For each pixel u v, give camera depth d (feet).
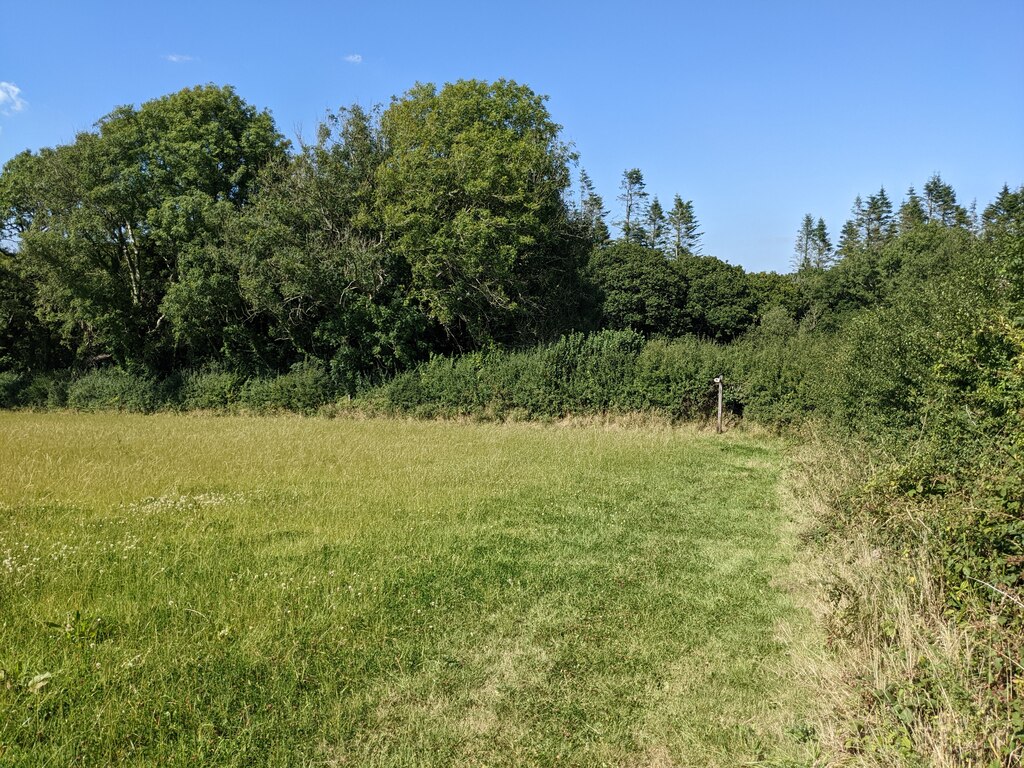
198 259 96.37
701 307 172.65
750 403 76.23
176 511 33.14
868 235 304.30
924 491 22.58
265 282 94.63
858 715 15.07
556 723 16.42
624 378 83.61
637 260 163.32
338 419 89.20
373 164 106.11
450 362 93.61
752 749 15.34
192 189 100.73
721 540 32.22
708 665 19.43
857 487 28.17
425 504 36.45
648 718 16.70
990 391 24.36
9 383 116.37
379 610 22.11
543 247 110.63
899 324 43.86
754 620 22.67
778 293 183.11
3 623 19.43
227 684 17.12
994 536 16.66
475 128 100.22
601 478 45.78
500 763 14.85
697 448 62.13
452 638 20.61
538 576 26.14
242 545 28.35
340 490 39.24
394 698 17.17
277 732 15.43
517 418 86.28
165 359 116.67
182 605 21.53
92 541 27.96
